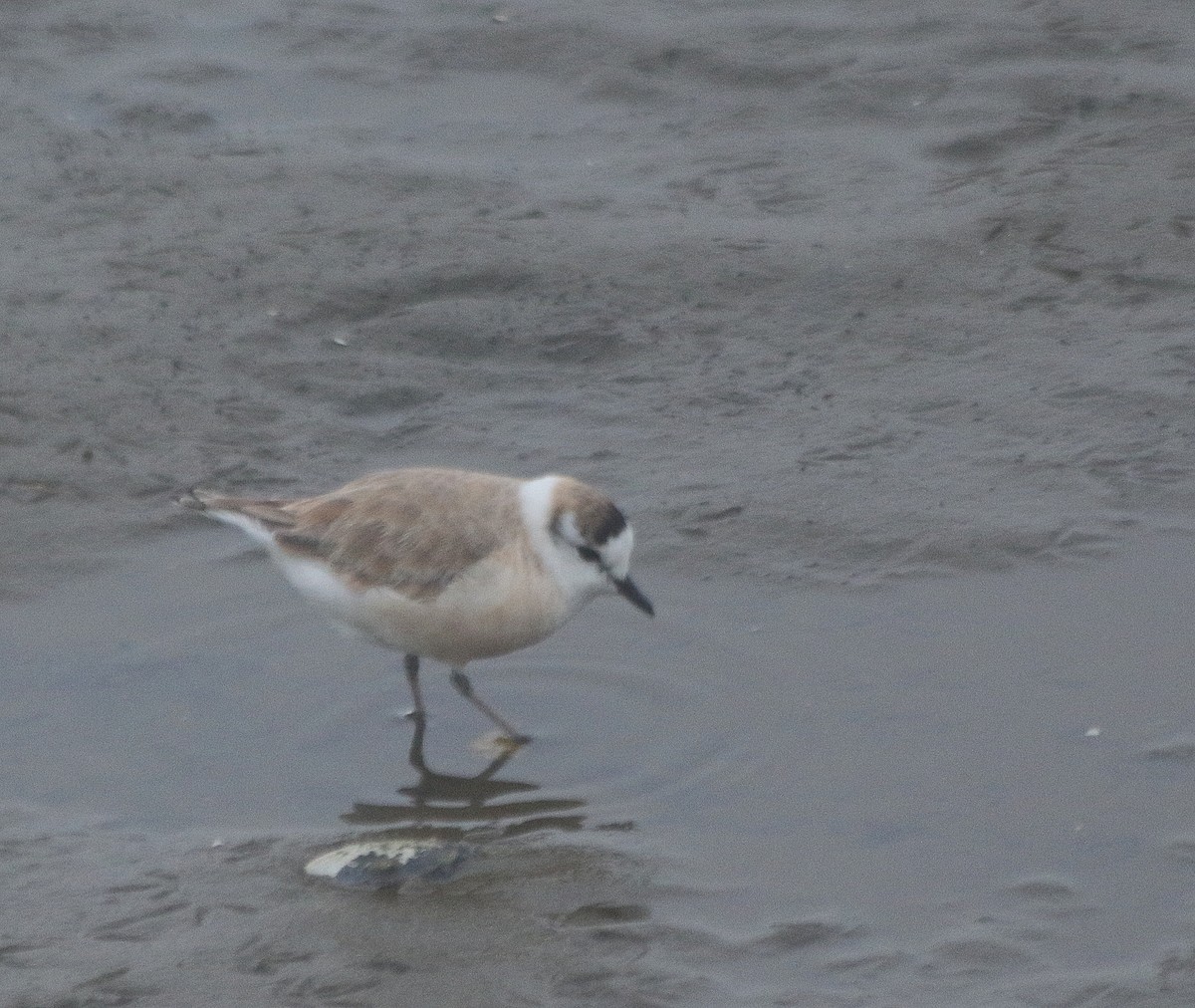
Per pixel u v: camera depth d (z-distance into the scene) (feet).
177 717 40.68
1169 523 46.39
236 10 80.28
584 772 38.65
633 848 35.86
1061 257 59.88
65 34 77.66
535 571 38.93
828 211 63.52
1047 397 52.49
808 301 58.23
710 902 34.01
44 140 69.21
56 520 48.19
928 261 59.98
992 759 38.01
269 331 56.80
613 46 75.25
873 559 45.52
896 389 53.47
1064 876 34.32
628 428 52.08
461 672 41.09
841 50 73.97
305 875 35.04
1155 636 41.98
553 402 53.52
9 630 43.96
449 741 39.93
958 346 55.62
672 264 60.03
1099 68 71.31
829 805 36.91
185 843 36.24
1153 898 33.55
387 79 74.38
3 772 38.68
